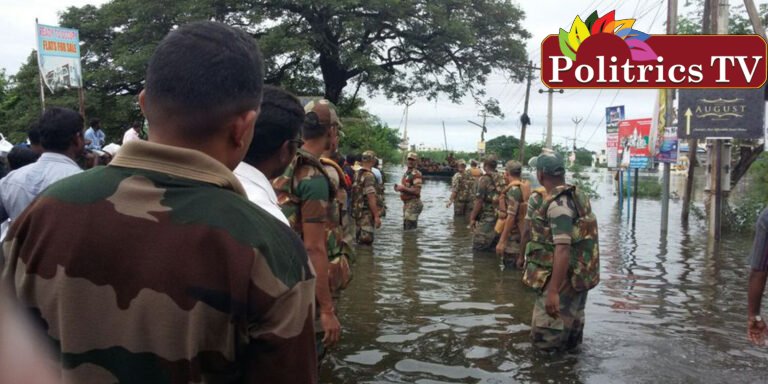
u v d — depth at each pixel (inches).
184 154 52.6
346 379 184.9
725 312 269.1
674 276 350.3
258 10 906.1
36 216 51.3
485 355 207.3
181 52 53.8
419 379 185.3
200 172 52.8
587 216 204.8
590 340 225.0
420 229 561.0
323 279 140.5
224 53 54.5
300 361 51.1
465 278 336.8
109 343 48.5
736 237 528.4
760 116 503.5
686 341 225.1
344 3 876.6
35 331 32.4
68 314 48.5
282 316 50.3
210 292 48.2
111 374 48.6
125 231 49.2
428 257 404.5
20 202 143.9
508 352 210.7
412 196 553.9
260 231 51.1
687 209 632.4
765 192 620.1
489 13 1022.4
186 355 48.2
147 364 48.4
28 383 28.5
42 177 146.1
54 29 428.5
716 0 527.8
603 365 198.4
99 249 48.8
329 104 153.9
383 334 231.1
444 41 989.2
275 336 49.6
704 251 446.6
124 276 48.4
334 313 157.2
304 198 139.2
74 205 50.6
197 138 55.0
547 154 211.0
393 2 888.9
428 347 216.1
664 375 190.2
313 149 151.3
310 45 890.1
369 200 438.3
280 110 106.9
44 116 148.7
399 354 208.1
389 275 343.9
